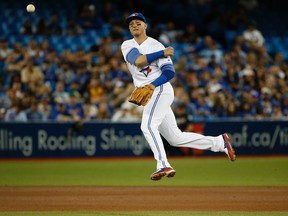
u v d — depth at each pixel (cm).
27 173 5375
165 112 3095
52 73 7431
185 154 7056
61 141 6806
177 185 4462
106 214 3062
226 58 7988
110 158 6881
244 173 5350
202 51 8438
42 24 8225
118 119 6962
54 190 4144
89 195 3878
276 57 8506
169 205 3419
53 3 8944
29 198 3731
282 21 9762
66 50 7669
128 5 9250
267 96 7425
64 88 7338
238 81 7694
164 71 3033
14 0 8806
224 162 6438
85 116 6981
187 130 6844
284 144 7156
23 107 6825
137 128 6931
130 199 3681
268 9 9875
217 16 9200
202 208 3297
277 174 5259
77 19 8662
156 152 3016
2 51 7625
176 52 8394
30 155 6750
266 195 3862
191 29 8662
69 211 3183
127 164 6262
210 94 7375
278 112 7406
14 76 7081
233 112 7244
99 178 4988
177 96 7012
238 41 8375
